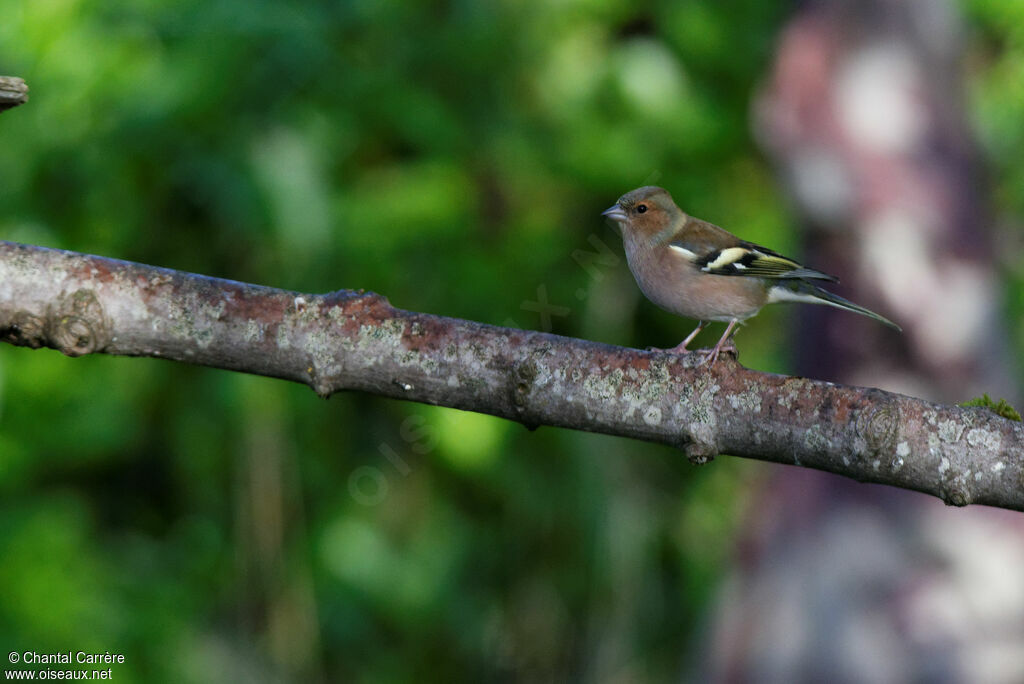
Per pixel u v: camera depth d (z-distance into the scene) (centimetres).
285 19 1080
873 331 962
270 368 465
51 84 1066
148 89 1058
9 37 1082
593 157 1171
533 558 1265
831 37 975
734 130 1218
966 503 424
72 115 1076
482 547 1277
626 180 1182
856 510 966
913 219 956
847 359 971
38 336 459
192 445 1196
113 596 1152
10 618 1086
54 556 1124
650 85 1180
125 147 1080
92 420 1162
